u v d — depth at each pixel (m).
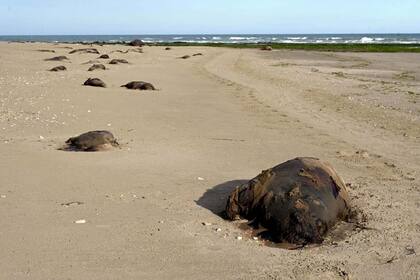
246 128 13.95
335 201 6.90
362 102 19.05
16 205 7.43
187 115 15.69
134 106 16.95
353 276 5.52
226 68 33.25
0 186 8.27
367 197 8.18
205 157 10.61
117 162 9.95
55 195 7.93
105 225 6.77
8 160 9.80
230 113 16.23
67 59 36.81
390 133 13.77
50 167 9.45
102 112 15.54
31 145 11.06
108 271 5.50
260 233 6.68
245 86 23.20
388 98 20.20
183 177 9.08
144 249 6.07
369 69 35.25
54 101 16.78
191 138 12.48
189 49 59.59
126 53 47.56
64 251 5.95
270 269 5.64
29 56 39.34
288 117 15.77
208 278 5.41
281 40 134.25
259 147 11.72
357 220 7.18
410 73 32.19
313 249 6.24
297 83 24.95
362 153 11.32
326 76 29.17
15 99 16.64
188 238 6.43
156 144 11.68
